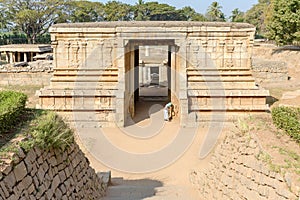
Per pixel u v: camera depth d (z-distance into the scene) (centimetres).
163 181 1536
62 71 2553
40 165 782
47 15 7206
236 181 926
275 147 833
